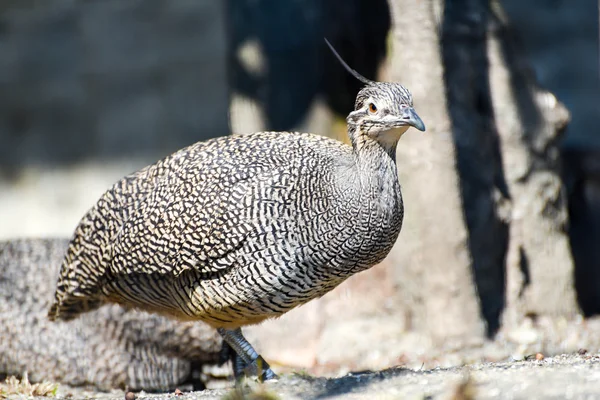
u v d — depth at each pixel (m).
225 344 11.42
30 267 11.68
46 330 11.30
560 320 13.29
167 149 22.77
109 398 9.59
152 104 22.86
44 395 10.34
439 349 12.35
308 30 13.88
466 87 12.96
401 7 12.27
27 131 23.19
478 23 13.05
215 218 9.27
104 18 23.00
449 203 12.34
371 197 9.20
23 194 22.92
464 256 12.43
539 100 13.40
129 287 10.09
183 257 9.47
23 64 23.27
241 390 8.55
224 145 9.77
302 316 13.05
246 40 14.18
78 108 23.08
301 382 9.00
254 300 9.40
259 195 9.19
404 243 12.79
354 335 12.90
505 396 7.61
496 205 13.09
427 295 12.57
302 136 9.81
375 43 13.42
